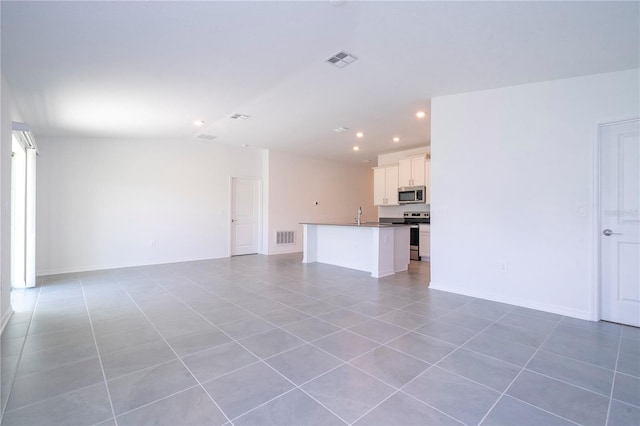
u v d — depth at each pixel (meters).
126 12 2.04
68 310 3.28
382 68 3.07
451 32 2.42
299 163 8.02
